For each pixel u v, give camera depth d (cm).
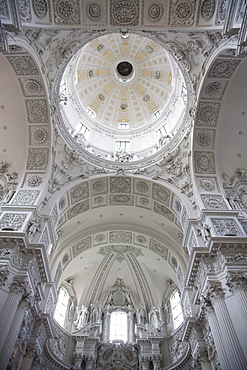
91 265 2789
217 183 1822
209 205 1700
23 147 1861
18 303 1241
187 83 1777
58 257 2173
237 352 1070
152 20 1362
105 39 2642
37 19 1284
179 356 2138
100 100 2834
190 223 1644
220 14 1249
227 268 1263
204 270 1374
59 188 1911
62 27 1359
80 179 2055
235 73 1596
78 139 2211
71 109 2370
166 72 2641
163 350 2330
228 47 1340
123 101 2880
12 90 1684
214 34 1389
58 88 1784
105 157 2317
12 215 1551
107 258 2784
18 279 1267
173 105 2392
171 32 1489
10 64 1534
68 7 1299
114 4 1307
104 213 2362
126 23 1379
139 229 2412
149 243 2461
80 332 2378
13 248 1333
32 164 1862
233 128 1814
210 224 1537
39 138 1847
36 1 1224
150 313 2622
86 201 2208
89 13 1331
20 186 1777
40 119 1802
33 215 1588
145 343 2355
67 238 2289
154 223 2336
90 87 2780
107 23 1376
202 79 1631
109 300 2767
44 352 1919
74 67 2378
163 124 2469
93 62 2741
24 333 1480
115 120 2814
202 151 1872
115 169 2175
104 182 2181
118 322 2634
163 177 2077
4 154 1869
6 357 1096
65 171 1995
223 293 1245
